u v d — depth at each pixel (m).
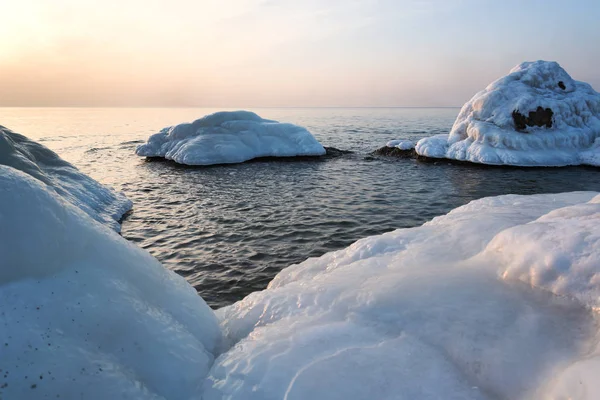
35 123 75.19
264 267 7.40
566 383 1.80
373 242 4.25
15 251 2.27
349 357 2.26
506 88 20.61
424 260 3.50
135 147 30.23
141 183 16.41
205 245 8.70
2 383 1.83
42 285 2.29
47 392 1.88
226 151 22.00
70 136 41.62
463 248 3.58
